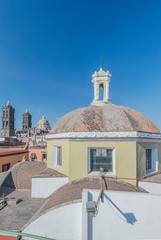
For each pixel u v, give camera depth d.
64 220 6.57
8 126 95.00
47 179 10.13
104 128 10.04
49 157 12.81
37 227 6.81
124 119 10.25
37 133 74.31
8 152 17.91
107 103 14.37
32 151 28.14
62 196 7.74
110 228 6.11
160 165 11.55
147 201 5.96
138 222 5.99
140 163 9.43
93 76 15.28
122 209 6.09
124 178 8.88
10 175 12.81
